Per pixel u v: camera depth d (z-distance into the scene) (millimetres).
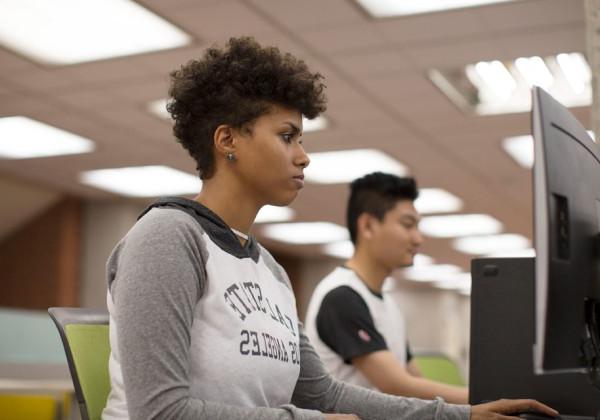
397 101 5488
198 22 4176
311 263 13906
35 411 2748
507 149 6688
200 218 1149
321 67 4855
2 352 5770
